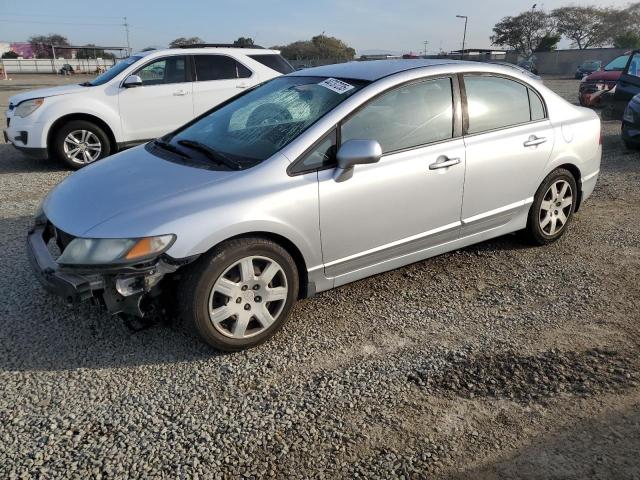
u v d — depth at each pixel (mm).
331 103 3570
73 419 2682
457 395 2855
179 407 2775
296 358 3203
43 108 7855
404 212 3703
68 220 3111
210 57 9008
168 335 3426
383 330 3512
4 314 3646
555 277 4242
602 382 2936
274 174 3225
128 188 3258
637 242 4906
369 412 2730
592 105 14961
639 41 65250
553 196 4695
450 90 3951
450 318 3658
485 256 4660
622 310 3717
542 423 2646
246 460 2426
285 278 3297
